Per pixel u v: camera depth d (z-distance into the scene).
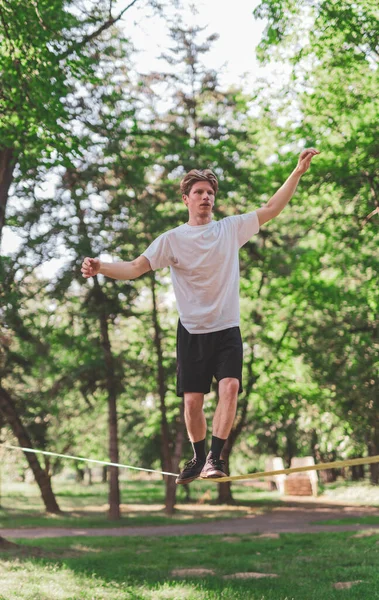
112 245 34.03
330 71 28.28
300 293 40.72
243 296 43.62
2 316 30.61
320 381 38.50
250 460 65.19
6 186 24.64
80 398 47.62
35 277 35.09
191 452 47.72
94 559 19.50
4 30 17.31
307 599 13.07
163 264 5.81
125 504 51.66
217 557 19.95
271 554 19.89
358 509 42.31
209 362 5.70
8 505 49.59
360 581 14.85
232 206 35.75
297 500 52.06
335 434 49.38
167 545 23.58
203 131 34.38
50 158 21.55
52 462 50.38
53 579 15.81
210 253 5.70
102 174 29.39
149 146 29.66
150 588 14.70
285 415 47.72
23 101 18.44
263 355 44.09
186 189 5.91
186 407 5.70
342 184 29.17
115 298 37.81
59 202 33.25
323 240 38.56
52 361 41.72
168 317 47.59
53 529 33.50
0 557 19.27
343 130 30.44
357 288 36.72
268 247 39.25
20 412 39.62
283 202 5.95
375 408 36.59
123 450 56.88
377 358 34.94
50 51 18.19
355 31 24.52
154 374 46.06
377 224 29.56
